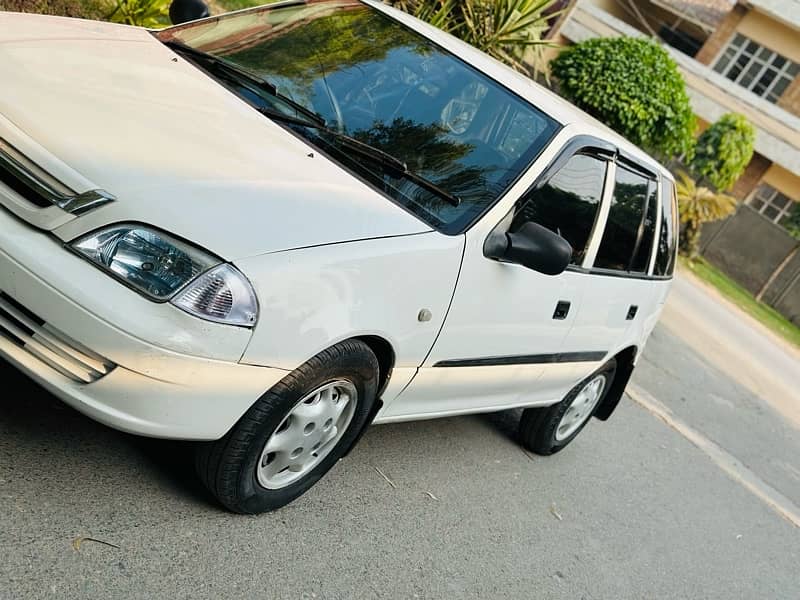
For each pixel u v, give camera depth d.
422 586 3.06
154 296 2.16
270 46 3.45
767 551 5.33
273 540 2.82
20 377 2.91
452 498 3.79
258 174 2.54
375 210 2.73
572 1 16.02
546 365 3.92
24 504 2.41
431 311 2.86
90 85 2.62
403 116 3.21
